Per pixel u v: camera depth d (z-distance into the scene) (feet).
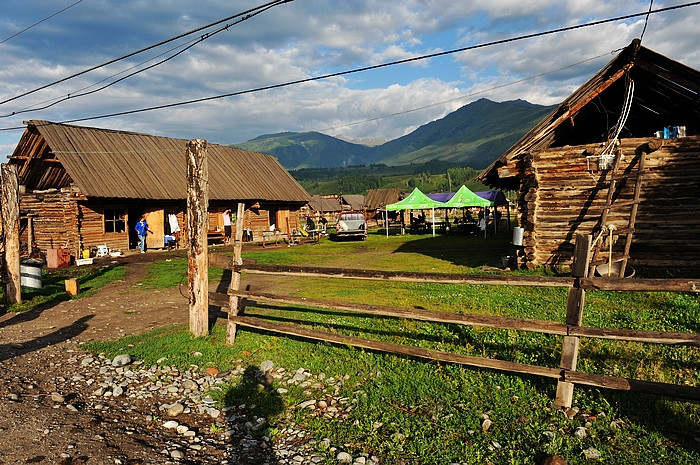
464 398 18.70
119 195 82.74
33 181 92.27
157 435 16.99
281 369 23.39
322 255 81.97
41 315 37.17
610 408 16.80
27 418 17.37
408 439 16.12
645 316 28.19
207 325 29.50
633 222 42.39
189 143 28.63
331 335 22.95
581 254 16.72
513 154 52.49
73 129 89.51
